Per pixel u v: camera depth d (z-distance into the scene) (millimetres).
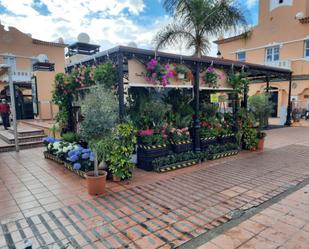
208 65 6277
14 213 3240
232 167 5383
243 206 3389
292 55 16312
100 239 2611
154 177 4699
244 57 19125
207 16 9461
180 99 6422
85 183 4391
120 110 4750
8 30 19469
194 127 6070
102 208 3355
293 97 16141
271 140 8906
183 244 2520
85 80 5824
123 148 4426
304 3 15586
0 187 4262
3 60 19391
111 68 4809
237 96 7055
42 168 5461
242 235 2664
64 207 3404
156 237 2643
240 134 7012
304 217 3045
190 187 4148
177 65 5578
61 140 6426
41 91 11875
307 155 6465
